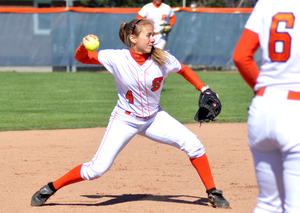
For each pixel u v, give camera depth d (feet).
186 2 210.79
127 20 177.68
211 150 65.51
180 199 42.75
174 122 39.68
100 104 107.65
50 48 180.14
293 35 23.34
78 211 38.99
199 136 75.25
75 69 188.65
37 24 177.58
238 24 181.47
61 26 178.40
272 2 24.44
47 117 91.35
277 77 24.04
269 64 24.44
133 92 37.14
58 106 104.63
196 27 179.52
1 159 59.67
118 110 38.78
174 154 63.57
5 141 70.79
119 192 45.47
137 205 40.78
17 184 48.14
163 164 57.72
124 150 66.08
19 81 152.35
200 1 209.87
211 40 181.57
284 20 23.70
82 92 127.95
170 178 51.03
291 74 23.66
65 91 129.80
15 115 93.45
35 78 161.79
